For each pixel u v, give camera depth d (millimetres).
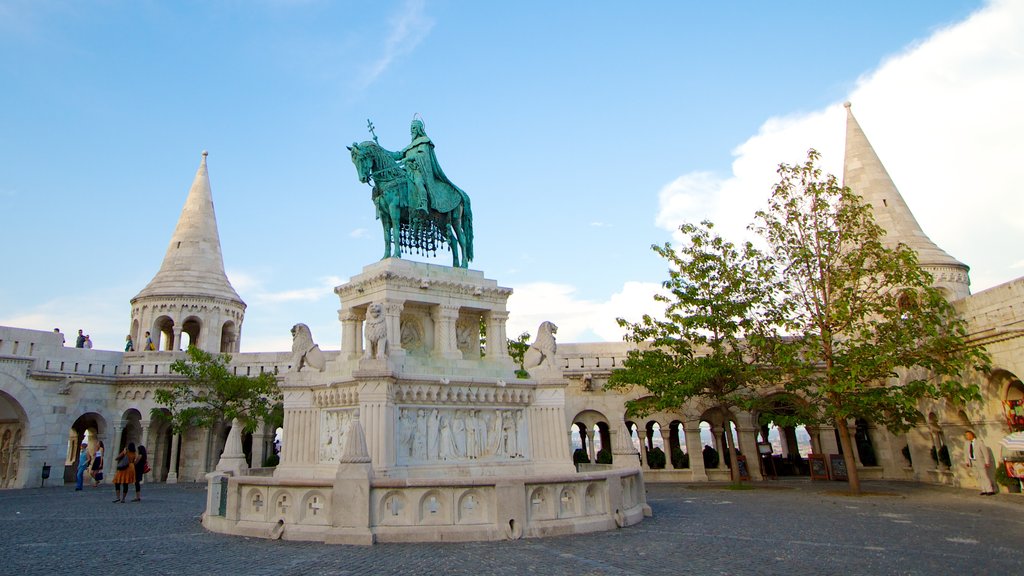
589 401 32094
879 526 12781
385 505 10828
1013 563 8883
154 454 34938
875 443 29016
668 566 8672
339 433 15086
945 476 24141
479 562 8906
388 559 9141
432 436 14797
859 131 31391
